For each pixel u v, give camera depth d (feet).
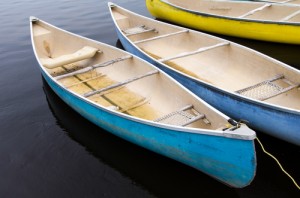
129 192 17.61
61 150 20.72
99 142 21.13
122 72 25.90
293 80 21.36
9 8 49.70
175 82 20.62
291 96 21.30
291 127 17.98
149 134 17.61
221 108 21.50
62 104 25.26
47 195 17.61
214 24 34.50
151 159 19.43
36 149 20.92
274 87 21.34
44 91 27.35
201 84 21.66
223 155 15.07
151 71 22.81
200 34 28.04
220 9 38.78
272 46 32.65
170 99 21.65
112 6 36.73
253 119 19.85
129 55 24.90
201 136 15.25
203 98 22.34
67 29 40.60
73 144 21.15
